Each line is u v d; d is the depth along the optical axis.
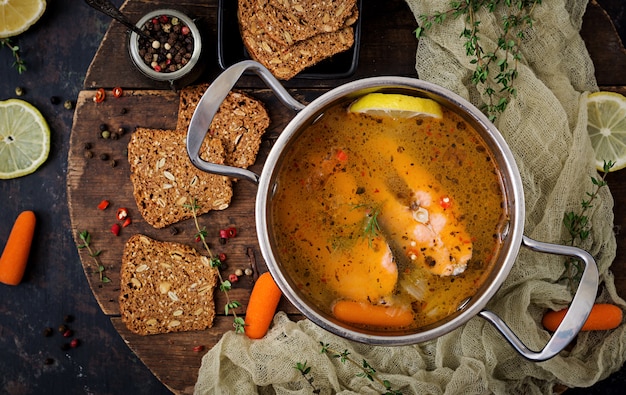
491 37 0.71
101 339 0.79
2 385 0.80
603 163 0.72
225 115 0.72
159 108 0.72
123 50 0.72
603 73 0.72
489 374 0.70
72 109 0.79
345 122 0.61
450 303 0.61
